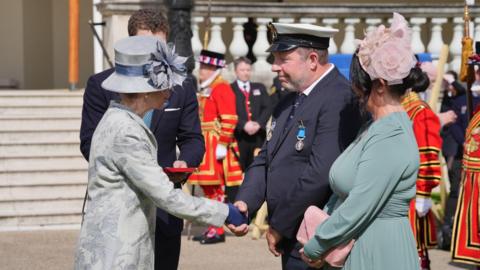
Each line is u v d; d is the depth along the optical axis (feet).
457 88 35.50
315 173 16.37
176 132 19.76
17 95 45.01
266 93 37.73
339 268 15.31
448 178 36.32
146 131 15.14
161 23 18.70
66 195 38.47
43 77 62.03
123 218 14.80
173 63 15.26
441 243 32.58
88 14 61.87
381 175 14.16
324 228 14.60
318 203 16.48
